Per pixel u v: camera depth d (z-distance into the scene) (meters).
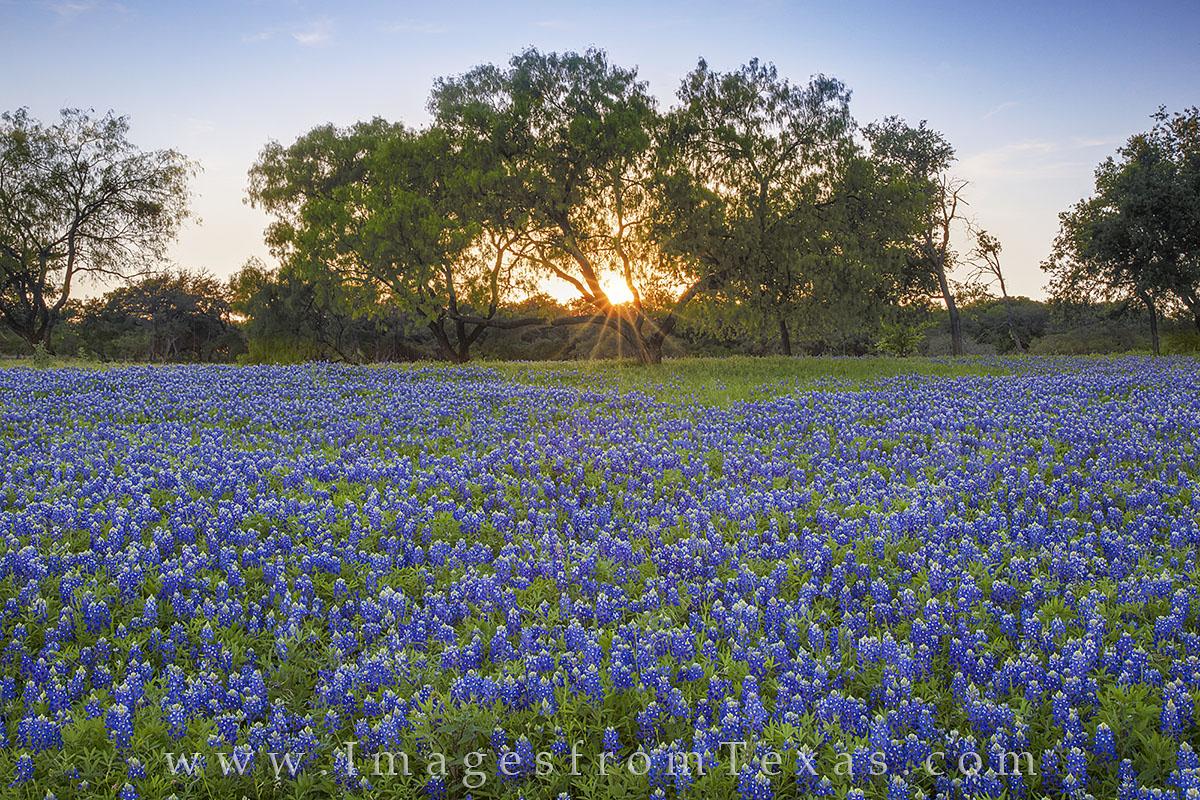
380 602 7.48
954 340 54.06
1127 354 44.75
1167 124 43.88
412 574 8.54
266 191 50.62
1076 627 6.98
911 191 38.22
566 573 8.33
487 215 37.09
